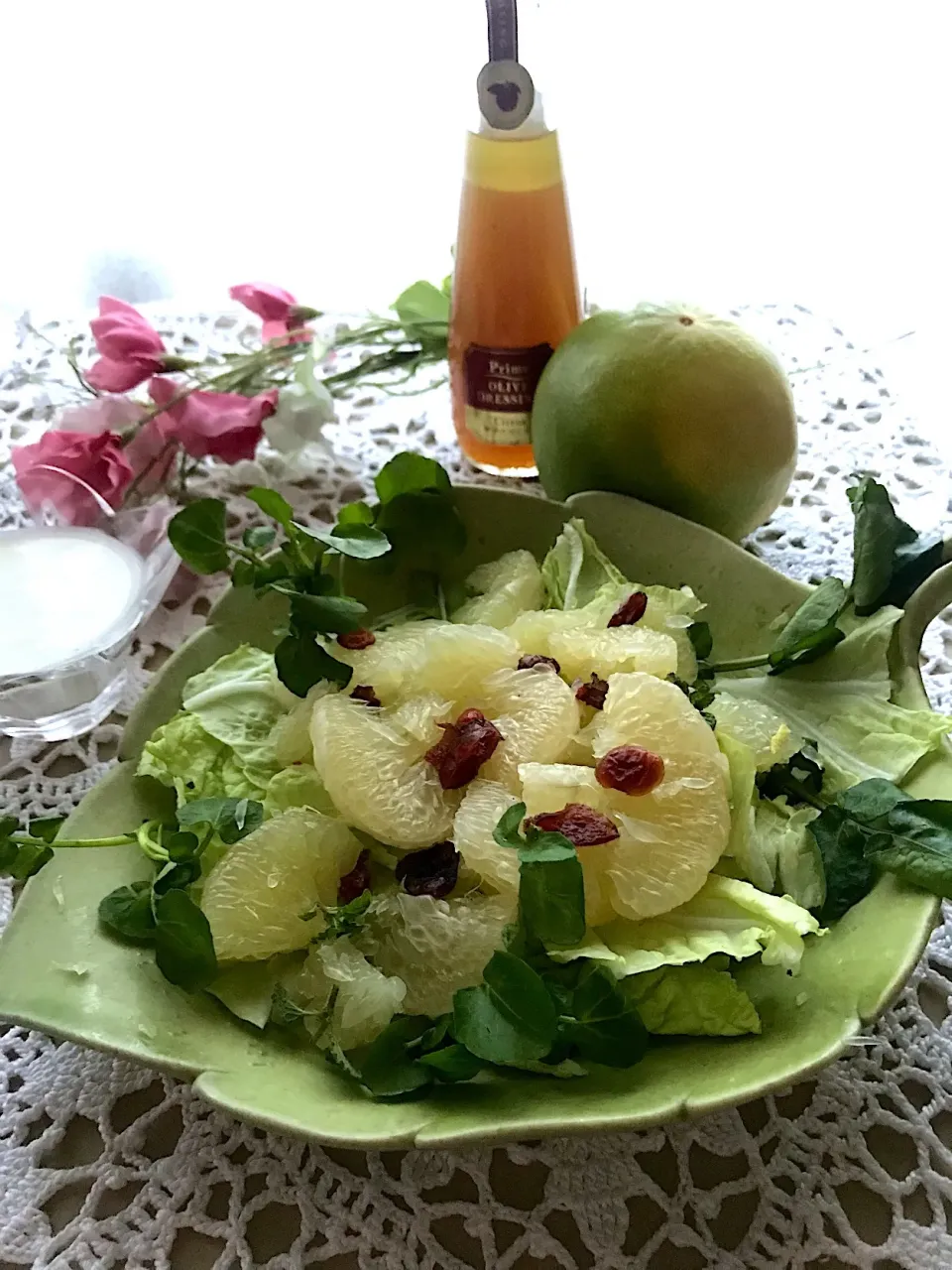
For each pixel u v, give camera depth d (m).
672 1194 0.26
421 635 0.34
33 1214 0.26
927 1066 0.29
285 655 0.33
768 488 0.41
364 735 0.31
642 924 0.29
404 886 0.30
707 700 0.33
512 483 0.48
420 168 0.75
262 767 0.33
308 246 0.70
